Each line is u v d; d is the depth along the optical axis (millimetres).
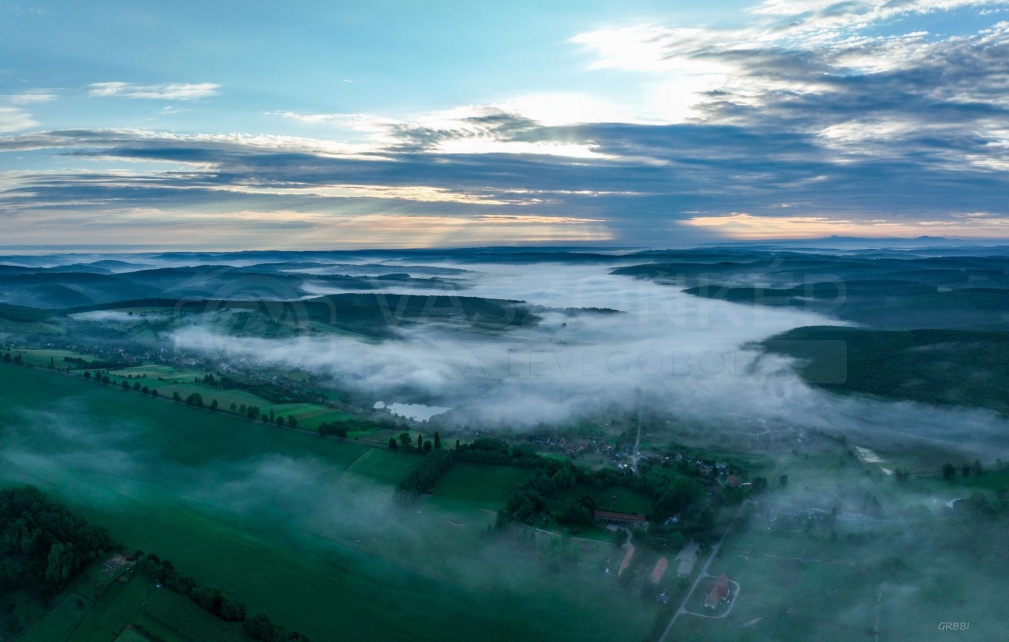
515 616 125875
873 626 120438
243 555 143875
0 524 141500
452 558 144625
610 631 121688
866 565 138125
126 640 116562
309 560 144000
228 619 120625
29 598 126750
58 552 131000
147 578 130625
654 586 133000
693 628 121375
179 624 119188
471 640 119438
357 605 128875
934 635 117500
